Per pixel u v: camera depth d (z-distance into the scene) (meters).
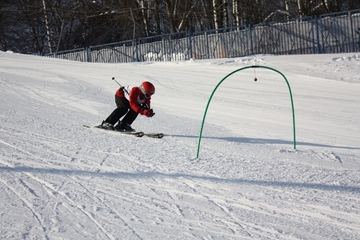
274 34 24.36
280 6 42.16
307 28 23.48
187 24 40.22
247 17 39.97
